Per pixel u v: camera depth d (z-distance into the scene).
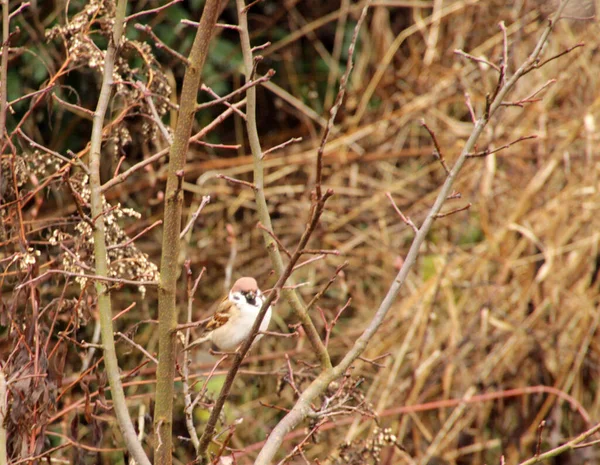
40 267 6.28
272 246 5.83
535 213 11.38
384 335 11.16
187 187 11.80
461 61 13.39
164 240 4.78
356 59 14.41
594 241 10.87
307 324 5.60
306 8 14.23
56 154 5.19
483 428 10.33
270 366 11.25
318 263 12.04
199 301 11.51
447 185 5.39
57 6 10.57
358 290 11.99
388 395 10.30
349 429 10.33
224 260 11.80
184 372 5.64
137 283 4.78
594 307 10.98
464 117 13.62
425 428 10.43
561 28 12.45
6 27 5.69
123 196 11.09
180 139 4.72
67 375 9.35
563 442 10.17
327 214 12.50
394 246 12.28
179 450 10.09
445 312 11.04
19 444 5.43
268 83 12.81
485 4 13.43
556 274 10.88
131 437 4.80
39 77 10.74
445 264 10.20
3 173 5.97
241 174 12.53
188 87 4.70
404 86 13.47
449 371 10.35
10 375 5.48
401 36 13.53
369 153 12.92
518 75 5.37
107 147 10.38
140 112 6.10
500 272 11.27
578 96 12.24
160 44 4.61
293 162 12.54
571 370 10.59
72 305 6.01
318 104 14.08
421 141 13.36
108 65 5.33
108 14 6.11
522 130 12.06
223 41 13.05
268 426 10.82
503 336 10.62
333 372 5.37
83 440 8.48
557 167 11.77
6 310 5.75
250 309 6.91
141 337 11.03
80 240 5.55
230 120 13.58
